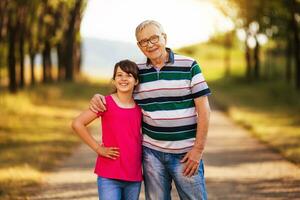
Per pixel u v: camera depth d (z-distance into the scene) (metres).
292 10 35.72
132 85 5.24
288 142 15.68
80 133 5.27
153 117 5.23
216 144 16.36
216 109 31.58
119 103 5.32
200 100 5.16
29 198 8.82
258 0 41.66
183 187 5.33
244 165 12.29
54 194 9.16
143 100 5.29
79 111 26.83
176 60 5.17
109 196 5.28
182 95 5.18
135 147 5.32
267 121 22.14
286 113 25.36
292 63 65.19
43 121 21.22
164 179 5.36
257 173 11.20
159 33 5.14
